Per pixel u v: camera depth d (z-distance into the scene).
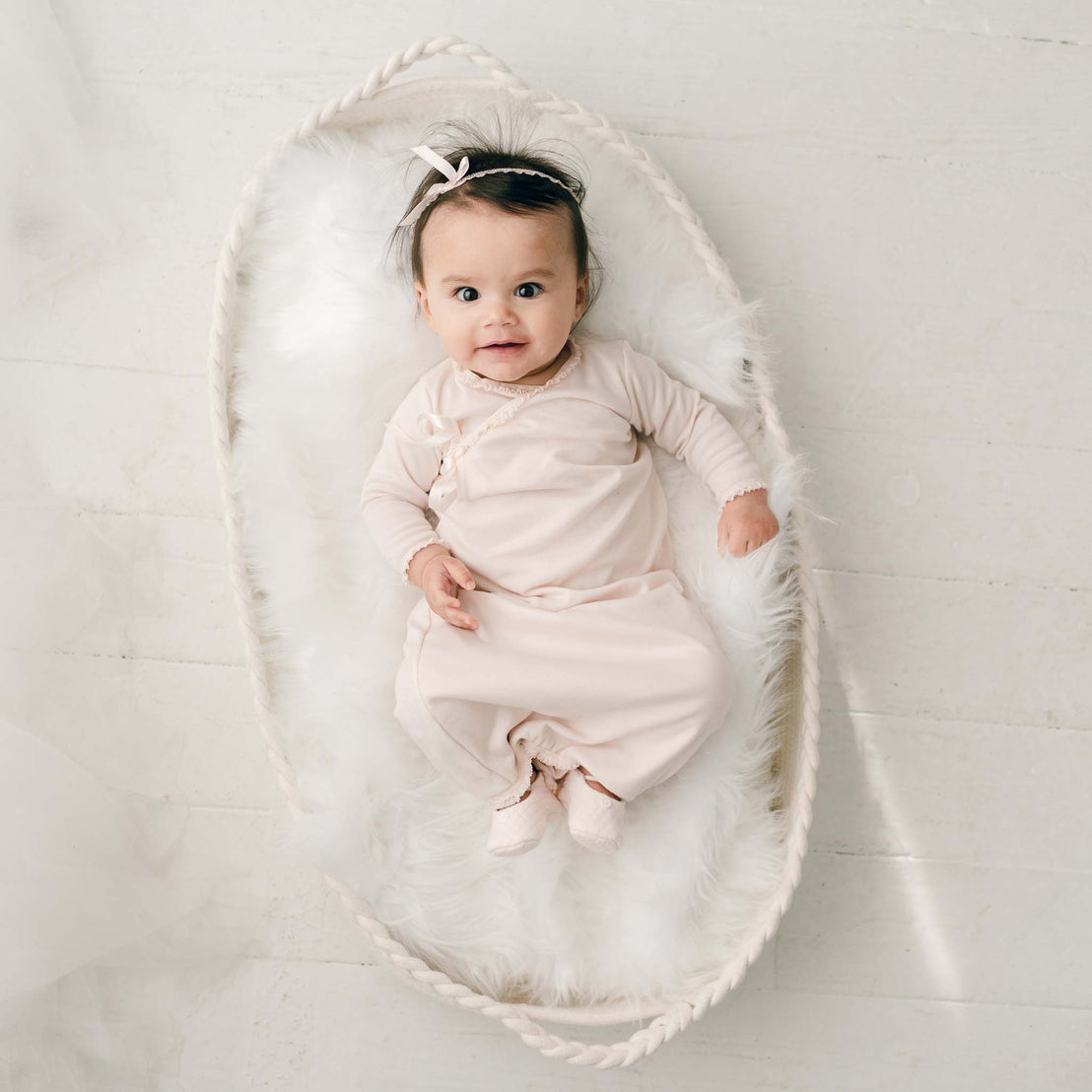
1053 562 1.60
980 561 1.60
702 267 1.47
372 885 1.36
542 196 1.29
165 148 1.58
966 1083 1.51
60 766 1.40
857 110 1.63
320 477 1.42
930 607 1.59
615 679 1.27
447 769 1.30
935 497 1.60
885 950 1.53
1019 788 1.57
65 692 1.49
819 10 1.63
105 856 1.43
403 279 1.42
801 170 1.62
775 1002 1.51
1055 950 1.55
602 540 1.35
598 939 1.40
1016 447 1.61
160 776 1.50
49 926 1.37
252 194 1.43
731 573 1.38
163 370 1.55
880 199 1.62
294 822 1.35
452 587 1.32
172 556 1.53
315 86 1.59
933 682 1.58
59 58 1.55
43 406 1.54
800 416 1.59
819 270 1.61
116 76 1.58
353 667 1.38
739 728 1.38
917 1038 1.52
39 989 1.40
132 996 1.45
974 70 1.64
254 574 1.40
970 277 1.62
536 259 1.28
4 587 1.45
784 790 1.44
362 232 1.43
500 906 1.39
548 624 1.31
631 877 1.39
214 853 1.48
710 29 1.62
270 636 1.41
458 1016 1.47
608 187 1.47
